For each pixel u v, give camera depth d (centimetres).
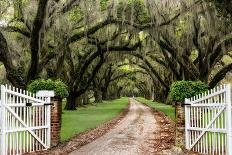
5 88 1208
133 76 9012
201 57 3322
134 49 3919
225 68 3219
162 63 4584
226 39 2898
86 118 2905
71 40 3180
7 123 1209
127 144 1522
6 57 2569
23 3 3022
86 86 4434
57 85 1498
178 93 1384
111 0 3153
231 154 1138
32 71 2727
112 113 3653
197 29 3209
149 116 3297
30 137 1334
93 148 1416
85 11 3108
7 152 1224
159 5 3028
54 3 2797
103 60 4475
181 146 1390
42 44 2675
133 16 3198
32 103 1323
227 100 1152
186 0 2819
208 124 1245
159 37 3256
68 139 1667
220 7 2278
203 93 1372
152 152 1320
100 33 3847
